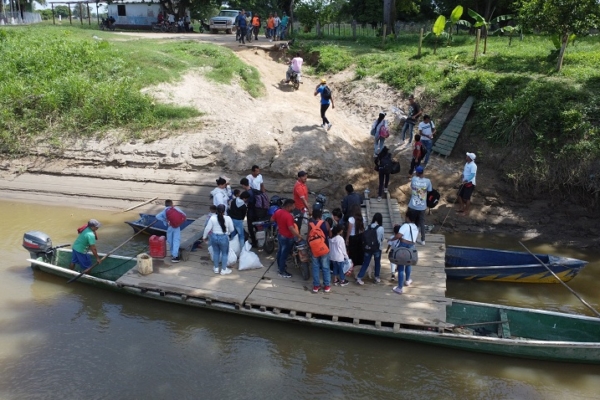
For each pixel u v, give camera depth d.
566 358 8.72
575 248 13.59
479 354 9.05
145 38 28.31
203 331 9.65
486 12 32.38
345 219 11.26
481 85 17.91
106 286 10.72
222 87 20.64
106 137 17.98
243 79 21.58
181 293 9.90
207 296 9.77
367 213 13.77
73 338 9.38
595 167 14.59
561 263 11.15
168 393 8.02
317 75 23.36
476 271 11.52
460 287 11.53
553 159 15.15
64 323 9.86
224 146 17.08
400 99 19.83
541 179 15.01
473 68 20.33
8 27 30.44
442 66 20.94
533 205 15.00
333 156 16.48
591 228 14.18
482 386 8.32
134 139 17.78
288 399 7.94
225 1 40.25
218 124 18.19
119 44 24.09
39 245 11.63
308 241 9.74
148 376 8.40
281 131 17.47
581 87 16.91
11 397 7.88
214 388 8.15
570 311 10.48
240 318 9.92
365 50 25.08
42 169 17.64
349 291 10.02
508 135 16.12
